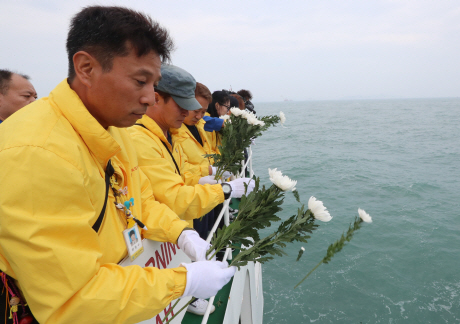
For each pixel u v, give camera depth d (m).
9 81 2.28
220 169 2.91
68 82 1.07
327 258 1.12
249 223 1.51
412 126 64.38
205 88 2.85
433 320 10.84
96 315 0.92
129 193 1.41
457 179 24.78
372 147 40.16
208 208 1.92
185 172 2.82
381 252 14.52
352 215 18.17
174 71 2.09
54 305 0.87
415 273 13.12
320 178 25.78
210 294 1.25
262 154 36.88
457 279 12.71
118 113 1.07
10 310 1.02
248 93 7.46
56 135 0.94
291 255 14.22
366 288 12.28
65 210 0.90
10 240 0.84
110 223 1.22
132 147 1.52
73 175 0.91
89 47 0.97
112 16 0.94
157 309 1.05
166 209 1.60
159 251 1.64
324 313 11.21
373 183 24.02
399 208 19.23
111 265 1.04
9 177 0.84
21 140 0.87
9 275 0.97
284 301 11.70
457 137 47.06
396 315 11.09
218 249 1.53
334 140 46.22
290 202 19.89
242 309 3.89
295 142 45.16
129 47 0.96
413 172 27.20
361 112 122.94
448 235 15.82
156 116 2.19
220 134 4.04
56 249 0.85
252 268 4.08
